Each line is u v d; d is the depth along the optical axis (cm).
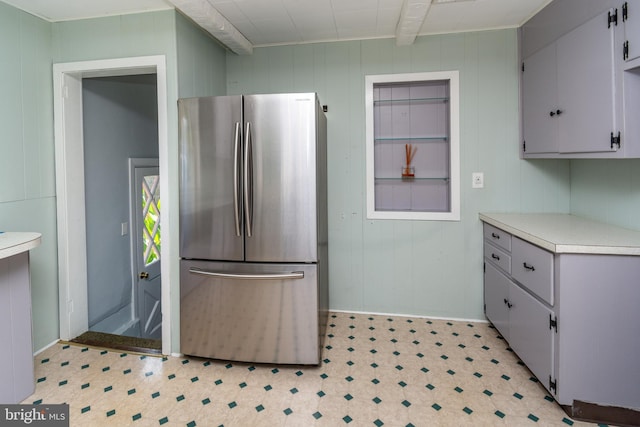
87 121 258
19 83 213
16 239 170
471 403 177
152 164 333
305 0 214
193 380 200
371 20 243
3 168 204
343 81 280
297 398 183
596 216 229
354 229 287
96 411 173
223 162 207
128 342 244
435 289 279
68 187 241
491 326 265
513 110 261
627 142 159
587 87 183
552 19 214
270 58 289
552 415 168
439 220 275
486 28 260
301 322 208
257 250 208
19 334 179
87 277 259
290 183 204
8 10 205
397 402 179
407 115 286
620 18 160
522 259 199
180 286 219
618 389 161
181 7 204
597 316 161
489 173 266
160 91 219
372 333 256
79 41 228
